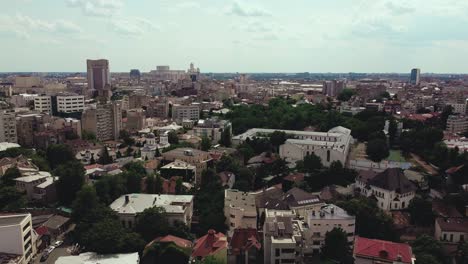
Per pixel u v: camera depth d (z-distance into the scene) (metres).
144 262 160.75
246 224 188.75
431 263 151.75
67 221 193.25
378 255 145.50
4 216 165.38
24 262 157.25
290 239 157.25
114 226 172.12
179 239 170.00
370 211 188.38
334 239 166.00
